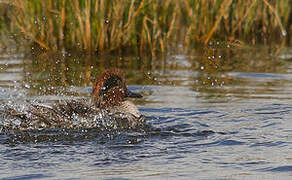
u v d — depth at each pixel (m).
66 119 28.47
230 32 57.19
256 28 59.06
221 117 31.14
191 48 55.53
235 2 56.72
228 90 38.66
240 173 21.22
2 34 55.16
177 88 39.31
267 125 28.97
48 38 50.69
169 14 54.94
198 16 55.47
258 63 48.78
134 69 45.62
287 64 48.44
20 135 26.41
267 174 21.05
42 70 43.62
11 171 21.33
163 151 24.03
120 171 21.41
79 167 21.88
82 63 46.81
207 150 24.22
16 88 38.06
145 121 30.23
